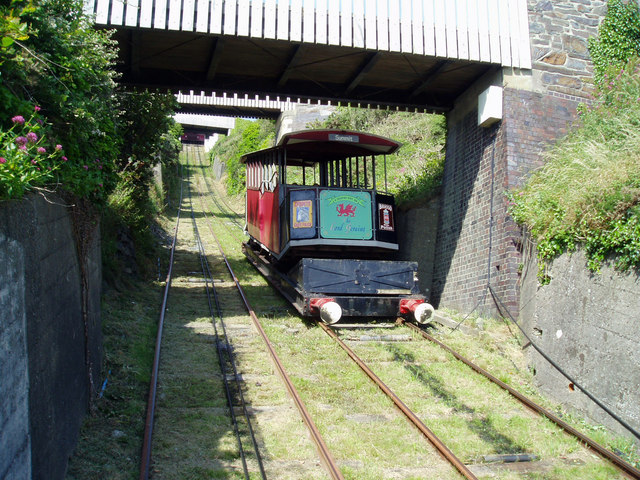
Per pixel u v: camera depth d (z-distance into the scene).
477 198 12.59
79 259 6.35
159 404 6.84
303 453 5.76
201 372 8.06
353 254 13.05
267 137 41.62
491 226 11.82
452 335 10.73
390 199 12.94
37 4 6.12
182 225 28.81
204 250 21.59
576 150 10.30
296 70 12.98
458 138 13.92
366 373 8.19
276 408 6.87
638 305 6.77
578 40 12.33
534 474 5.66
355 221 12.30
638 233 6.84
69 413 5.32
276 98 14.16
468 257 12.73
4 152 4.11
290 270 12.73
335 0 11.18
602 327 7.37
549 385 8.23
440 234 14.40
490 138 12.23
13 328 3.61
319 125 31.56
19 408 3.64
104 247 11.95
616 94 10.98
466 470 5.39
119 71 12.84
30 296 4.18
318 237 11.92
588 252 7.94
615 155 8.80
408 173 17.83
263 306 12.53
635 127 9.24
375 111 28.89
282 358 8.77
